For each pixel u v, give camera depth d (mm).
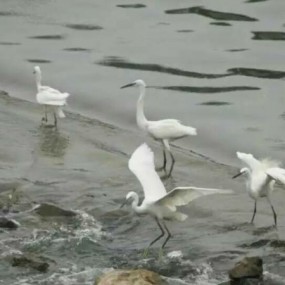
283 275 14805
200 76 25656
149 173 15578
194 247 15992
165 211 15336
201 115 23062
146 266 15328
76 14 31125
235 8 31203
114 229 16734
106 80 25625
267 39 28312
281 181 15570
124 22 30297
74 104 24172
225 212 17500
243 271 14648
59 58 27297
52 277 14867
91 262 15516
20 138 21500
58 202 17859
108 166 19922
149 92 24672
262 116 22906
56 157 20406
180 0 32281
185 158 20656
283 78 25312
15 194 18078
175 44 28172
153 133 19641
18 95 24797
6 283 14664
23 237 16266
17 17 30891
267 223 16969
